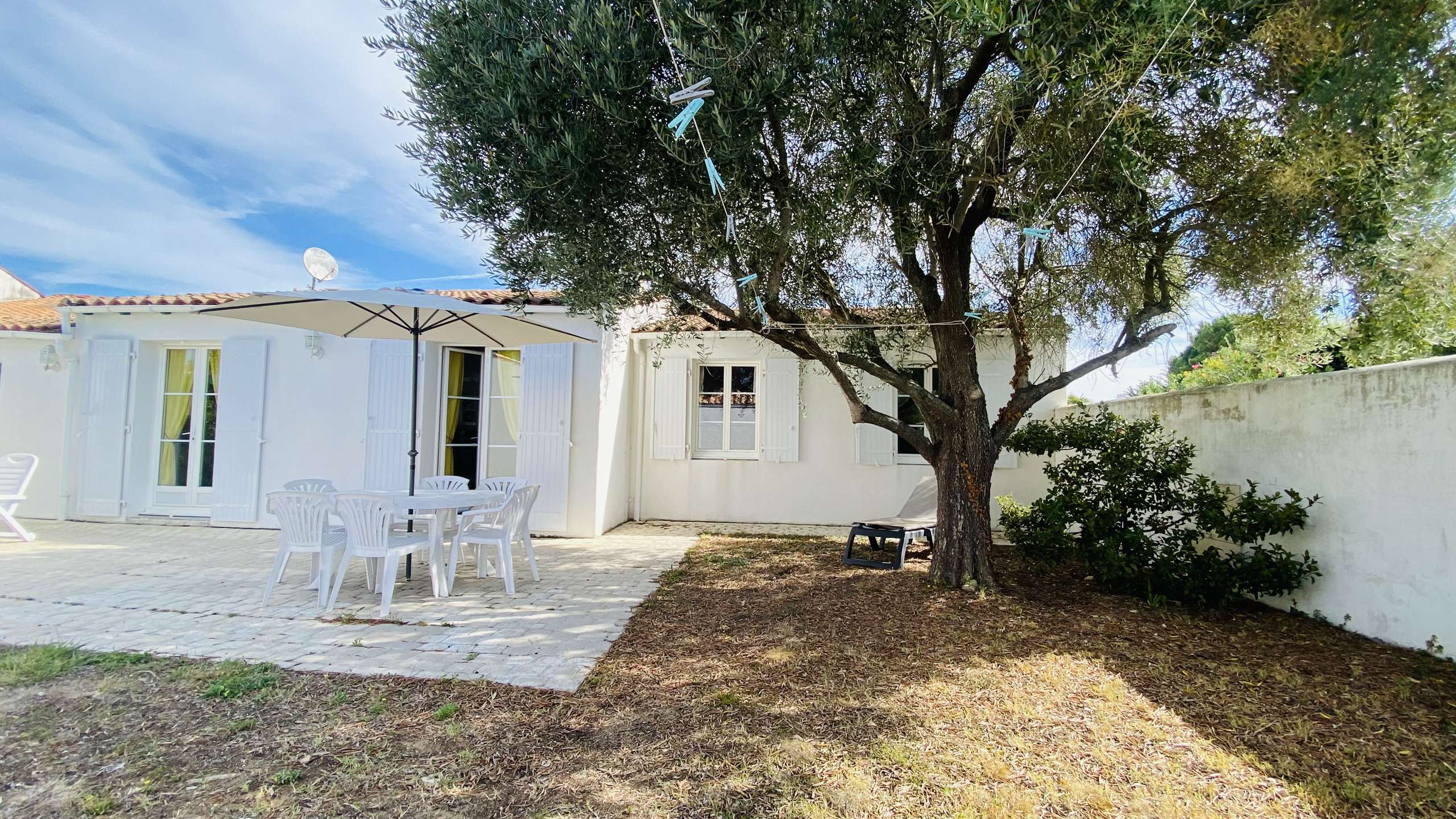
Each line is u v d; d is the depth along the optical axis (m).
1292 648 3.98
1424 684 3.32
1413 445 3.85
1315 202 4.01
